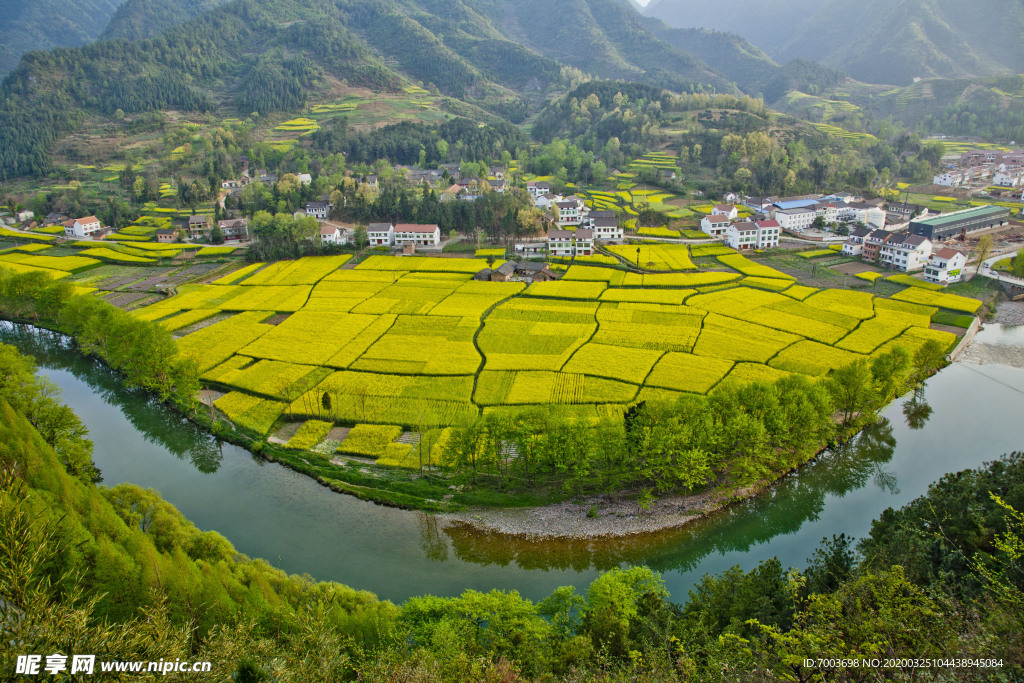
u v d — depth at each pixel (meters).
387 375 142.88
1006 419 130.38
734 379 133.00
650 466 104.31
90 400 144.12
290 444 119.00
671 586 87.50
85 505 79.31
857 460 117.62
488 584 88.19
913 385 138.00
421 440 112.06
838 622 48.69
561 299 190.50
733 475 107.06
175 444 124.12
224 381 141.88
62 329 177.38
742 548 95.50
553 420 107.19
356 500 105.31
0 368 112.06
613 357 148.38
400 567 91.12
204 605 62.16
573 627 70.31
